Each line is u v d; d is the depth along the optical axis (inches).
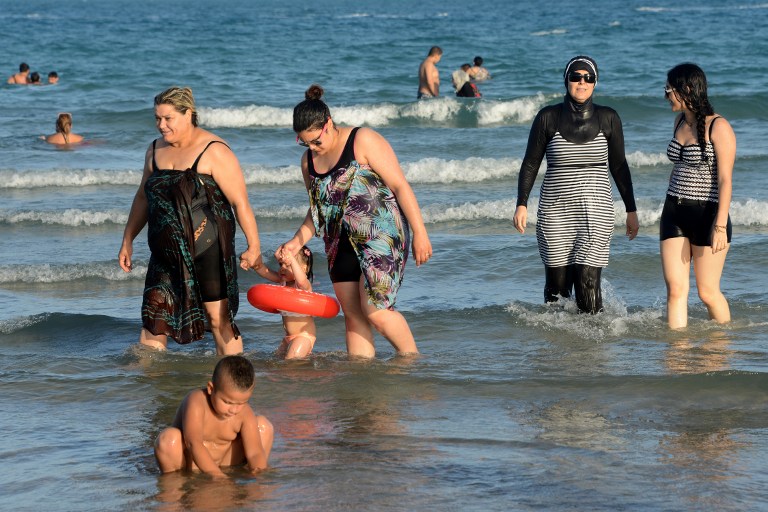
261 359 547.2
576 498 353.7
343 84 2277.3
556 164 603.8
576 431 430.6
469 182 1201.4
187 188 508.1
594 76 586.2
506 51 3164.4
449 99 1774.1
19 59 2869.1
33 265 786.8
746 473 378.3
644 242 852.6
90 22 5684.1
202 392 383.2
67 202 1077.8
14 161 1327.5
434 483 369.1
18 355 563.2
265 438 391.9
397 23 5565.9
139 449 412.5
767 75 2289.6
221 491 362.9
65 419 453.1
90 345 596.7
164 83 2272.4
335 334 618.2
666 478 373.1
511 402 472.7
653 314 636.7
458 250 840.9
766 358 539.8
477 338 596.1
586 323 616.1
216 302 530.3
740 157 1267.2
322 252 839.7
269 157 1376.7
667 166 1262.3
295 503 350.6
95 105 1867.6
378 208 502.3
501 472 380.2
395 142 1480.1
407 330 539.8
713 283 599.2
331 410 462.3
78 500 356.2
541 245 626.5
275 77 2407.7
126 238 550.3
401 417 451.8
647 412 456.1
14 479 377.7
